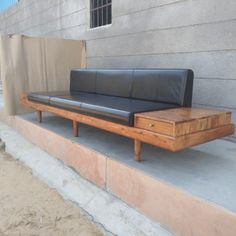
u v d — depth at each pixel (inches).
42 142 134.3
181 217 68.7
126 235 73.8
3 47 157.4
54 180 107.0
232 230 58.4
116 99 121.8
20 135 158.9
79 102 112.2
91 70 152.0
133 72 125.5
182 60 128.2
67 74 187.3
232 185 71.7
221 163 88.0
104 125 98.7
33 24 287.1
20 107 168.7
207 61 118.0
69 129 131.7
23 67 166.1
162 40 136.3
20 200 94.4
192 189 69.1
